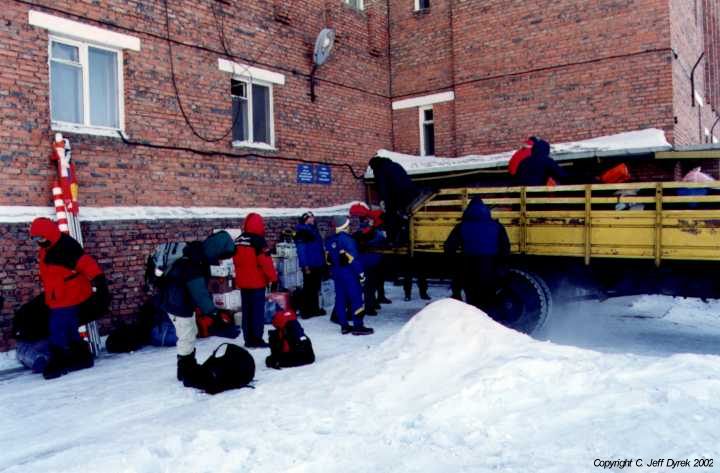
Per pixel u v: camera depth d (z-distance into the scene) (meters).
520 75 13.95
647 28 12.39
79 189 8.83
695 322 9.39
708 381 4.52
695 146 11.05
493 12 14.30
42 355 7.20
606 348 7.46
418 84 15.61
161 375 6.69
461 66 14.77
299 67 13.07
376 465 3.74
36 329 7.43
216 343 8.44
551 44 13.53
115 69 9.64
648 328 8.91
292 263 11.09
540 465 3.52
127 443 4.35
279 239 12.17
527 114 13.87
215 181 10.98
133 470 3.76
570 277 7.82
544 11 13.61
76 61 9.13
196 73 10.70
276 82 12.44
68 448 4.45
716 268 6.86
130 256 9.36
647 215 6.96
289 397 5.35
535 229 7.71
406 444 4.06
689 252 6.73
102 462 3.91
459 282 8.48
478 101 14.55
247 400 5.36
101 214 9.02
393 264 9.28
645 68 12.42
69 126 8.84
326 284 11.66
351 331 8.67
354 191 14.52
